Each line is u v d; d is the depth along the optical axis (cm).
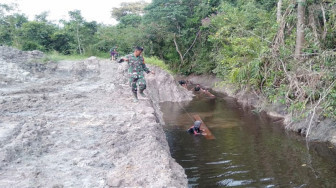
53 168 426
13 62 1489
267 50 1080
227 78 1614
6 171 412
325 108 898
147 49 3119
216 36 1694
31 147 495
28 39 2669
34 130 568
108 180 385
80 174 407
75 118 678
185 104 1822
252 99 1630
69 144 518
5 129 581
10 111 730
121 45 3055
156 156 468
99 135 565
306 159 773
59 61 1789
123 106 804
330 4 1029
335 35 1023
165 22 3083
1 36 2653
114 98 912
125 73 1515
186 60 3238
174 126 1211
